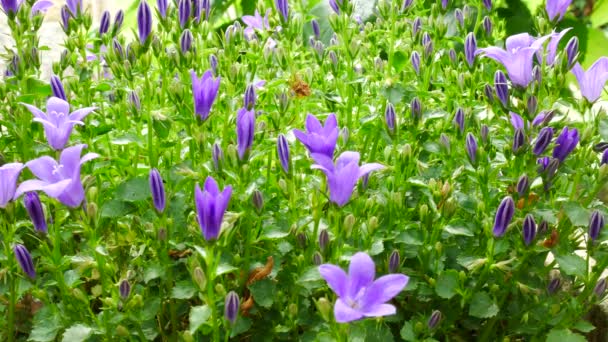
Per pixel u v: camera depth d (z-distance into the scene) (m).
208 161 0.29
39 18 0.37
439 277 0.28
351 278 0.19
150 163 0.31
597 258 0.29
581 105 0.30
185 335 0.24
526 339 0.32
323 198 0.26
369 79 0.38
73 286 0.27
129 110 0.33
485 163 0.29
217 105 0.34
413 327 0.28
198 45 0.36
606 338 0.36
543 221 0.28
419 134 0.33
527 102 0.28
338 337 0.23
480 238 0.31
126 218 0.32
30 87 0.36
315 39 0.47
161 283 0.29
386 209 0.31
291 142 0.32
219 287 0.24
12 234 0.26
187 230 0.29
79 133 0.35
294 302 0.28
